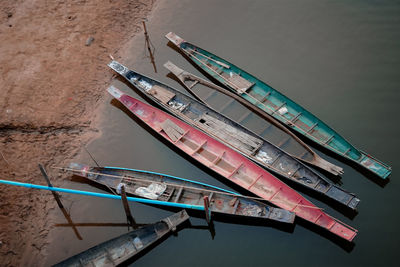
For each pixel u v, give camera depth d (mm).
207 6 33344
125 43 30875
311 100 27141
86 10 32438
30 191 23125
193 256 20859
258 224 21703
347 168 23828
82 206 22828
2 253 20875
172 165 24578
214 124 25328
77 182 23703
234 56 29969
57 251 21172
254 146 24062
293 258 20656
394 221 21641
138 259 20656
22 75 28422
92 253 20031
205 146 24641
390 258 20391
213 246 21188
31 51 29797
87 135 25922
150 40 31125
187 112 26328
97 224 22172
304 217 21297
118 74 28906
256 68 29156
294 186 23375
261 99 26859
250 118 26078
